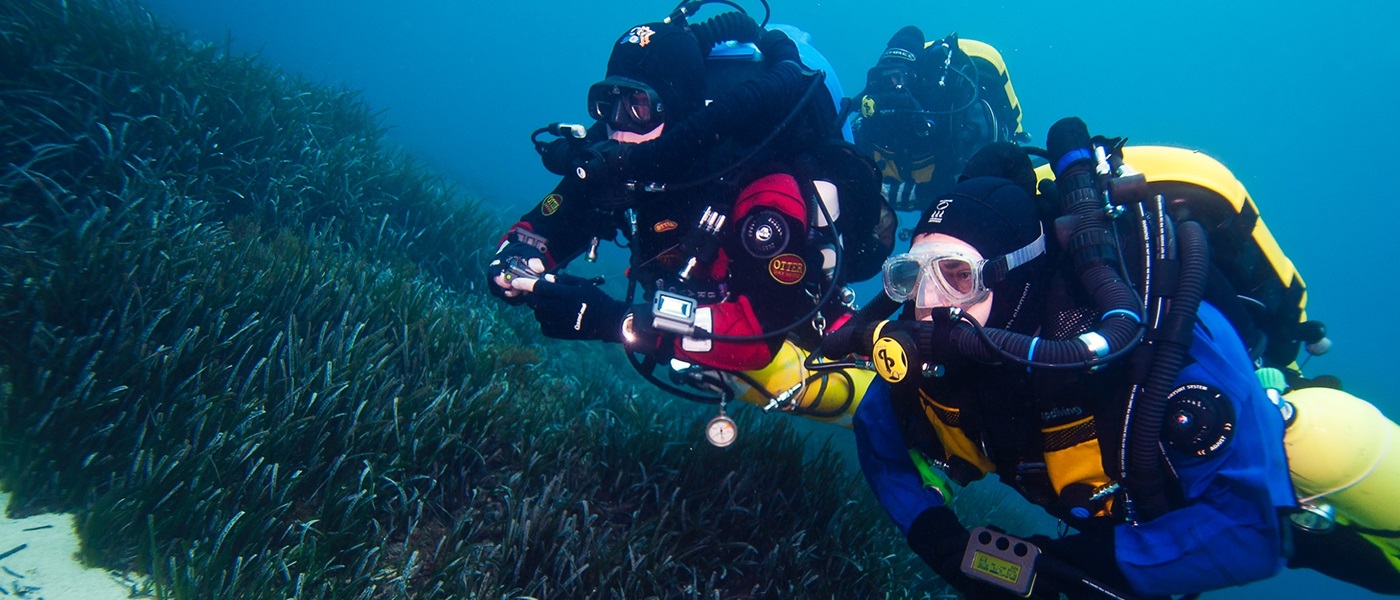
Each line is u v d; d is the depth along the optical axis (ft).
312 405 9.21
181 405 8.30
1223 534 5.22
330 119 22.70
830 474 12.35
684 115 8.48
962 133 20.24
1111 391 5.66
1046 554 6.28
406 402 9.96
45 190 11.00
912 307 6.66
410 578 8.27
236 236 14.26
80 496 7.51
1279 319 7.79
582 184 8.24
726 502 10.84
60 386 7.97
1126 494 5.84
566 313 7.83
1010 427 6.33
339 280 12.80
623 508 10.59
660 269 8.67
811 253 7.75
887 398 7.86
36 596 6.45
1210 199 7.13
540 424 11.19
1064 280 6.15
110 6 17.75
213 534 7.44
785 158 8.10
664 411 16.56
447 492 9.51
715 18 9.59
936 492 7.59
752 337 7.32
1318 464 6.42
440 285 18.81
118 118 14.21
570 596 8.49
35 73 13.60
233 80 18.80
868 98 19.72
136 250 10.25
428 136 80.12
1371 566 7.22
